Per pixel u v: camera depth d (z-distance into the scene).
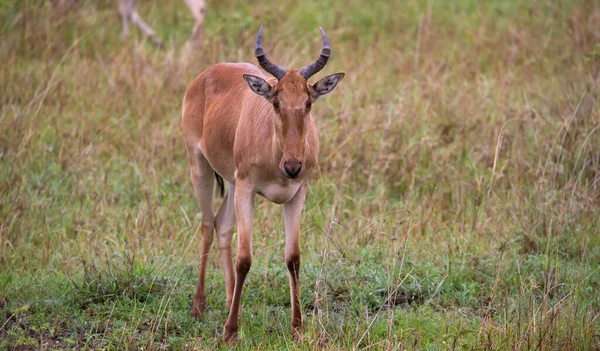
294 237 8.48
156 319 8.54
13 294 8.95
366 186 12.25
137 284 9.27
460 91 15.17
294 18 19.62
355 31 19.30
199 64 16.20
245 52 16.72
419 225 10.80
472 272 9.70
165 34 19.19
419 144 12.85
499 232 10.63
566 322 8.27
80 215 11.35
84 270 9.42
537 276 9.52
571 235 10.45
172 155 13.05
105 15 19.45
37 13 18.38
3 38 17.19
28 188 11.70
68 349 7.93
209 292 9.57
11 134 12.70
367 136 13.05
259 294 9.46
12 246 10.16
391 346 7.80
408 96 14.53
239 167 8.58
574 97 13.77
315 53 17.61
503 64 17.28
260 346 8.16
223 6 20.38
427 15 20.08
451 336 7.91
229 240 9.40
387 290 9.16
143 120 14.13
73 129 13.72
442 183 11.97
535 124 13.13
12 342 8.01
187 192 12.08
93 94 15.12
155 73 15.90
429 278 9.55
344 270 9.59
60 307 8.73
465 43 18.83
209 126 9.34
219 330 8.76
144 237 10.60
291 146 7.77
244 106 8.76
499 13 20.34
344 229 10.81
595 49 15.32
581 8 19.00
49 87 13.89
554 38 18.27
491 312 8.86
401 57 17.34
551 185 11.56
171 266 9.86
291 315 8.71
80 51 17.53
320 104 14.37
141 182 12.16
